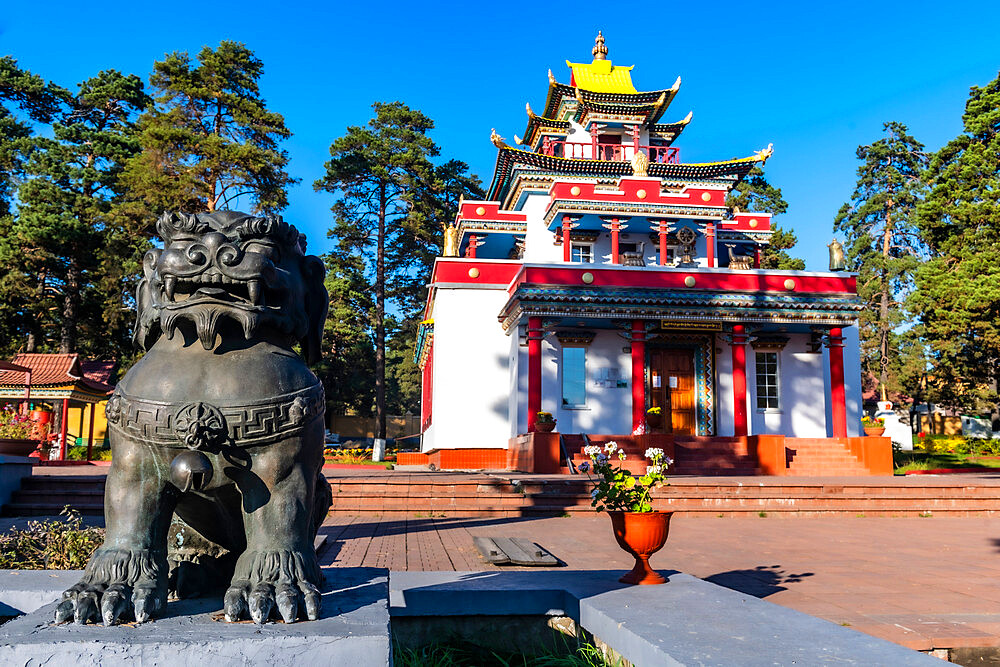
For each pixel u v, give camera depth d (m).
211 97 38.19
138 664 2.28
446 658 4.07
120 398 2.80
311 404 2.93
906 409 50.91
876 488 14.50
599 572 5.17
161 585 2.68
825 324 21.59
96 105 42.84
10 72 40.91
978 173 40.62
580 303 20.69
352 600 2.96
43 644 2.26
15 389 26.28
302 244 3.41
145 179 34.50
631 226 27.67
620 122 33.09
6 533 9.77
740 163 31.58
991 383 42.09
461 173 50.03
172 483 2.76
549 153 35.50
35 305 35.97
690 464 19.78
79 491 12.81
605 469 5.03
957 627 5.55
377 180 48.38
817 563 8.73
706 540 10.84
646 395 23.23
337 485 13.65
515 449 21.70
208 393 2.77
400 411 72.06
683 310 20.98
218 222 2.95
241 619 2.59
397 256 51.22
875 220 60.16
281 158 37.03
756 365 23.59
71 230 34.44
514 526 12.21
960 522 13.58
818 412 23.38
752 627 3.38
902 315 53.25
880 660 2.82
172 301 2.84
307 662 2.36
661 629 3.33
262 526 2.77
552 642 4.34
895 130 59.47
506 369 24.92
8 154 37.91
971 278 37.09
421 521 12.84
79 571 4.48
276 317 2.95
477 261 25.45
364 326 52.84
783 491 14.28
